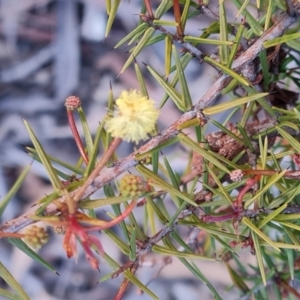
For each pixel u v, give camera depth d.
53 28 0.49
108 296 0.47
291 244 0.18
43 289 0.47
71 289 0.47
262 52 0.18
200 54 0.17
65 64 0.49
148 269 0.47
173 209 0.44
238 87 0.21
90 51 0.49
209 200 0.17
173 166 0.43
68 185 0.15
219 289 0.46
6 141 0.48
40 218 0.14
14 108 0.49
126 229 0.17
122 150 0.46
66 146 0.48
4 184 0.47
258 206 0.17
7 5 0.49
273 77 0.20
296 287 0.41
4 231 0.15
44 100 0.49
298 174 0.16
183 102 0.16
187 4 0.17
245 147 0.18
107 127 0.15
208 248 0.27
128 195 0.14
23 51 0.49
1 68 0.49
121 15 0.48
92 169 0.15
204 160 0.18
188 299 0.47
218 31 0.19
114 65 0.48
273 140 0.20
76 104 0.16
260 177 0.17
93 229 0.14
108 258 0.17
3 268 0.15
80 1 0.49
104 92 0.48
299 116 0.17
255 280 0.23
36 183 0.48
